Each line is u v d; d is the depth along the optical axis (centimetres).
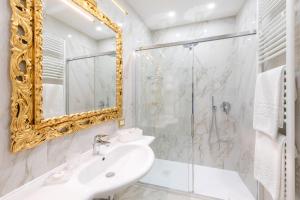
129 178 87
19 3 74
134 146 141
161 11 214
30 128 80
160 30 265
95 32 131
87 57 124
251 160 174
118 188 81
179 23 248
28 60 78
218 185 193
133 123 202
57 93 97
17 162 75
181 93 231
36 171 84
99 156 118
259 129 114
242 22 202
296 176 95
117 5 163
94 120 127
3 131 69
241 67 202
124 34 182
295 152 93
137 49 211
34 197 73
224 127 224
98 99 137
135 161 126
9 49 71
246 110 188
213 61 223
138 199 174
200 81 231
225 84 221
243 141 198
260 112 116
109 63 150
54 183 82
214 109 228
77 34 113
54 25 95
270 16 119
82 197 71
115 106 160
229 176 210
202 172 221
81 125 114
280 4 104
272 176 100
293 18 87
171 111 233
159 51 225
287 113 89
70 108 107
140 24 229
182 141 230
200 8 209
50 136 90
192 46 219
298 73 93
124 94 182
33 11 81
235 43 209
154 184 197
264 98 111
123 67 180
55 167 95
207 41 205
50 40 92
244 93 194
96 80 134
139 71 214
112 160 127
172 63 228
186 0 192
